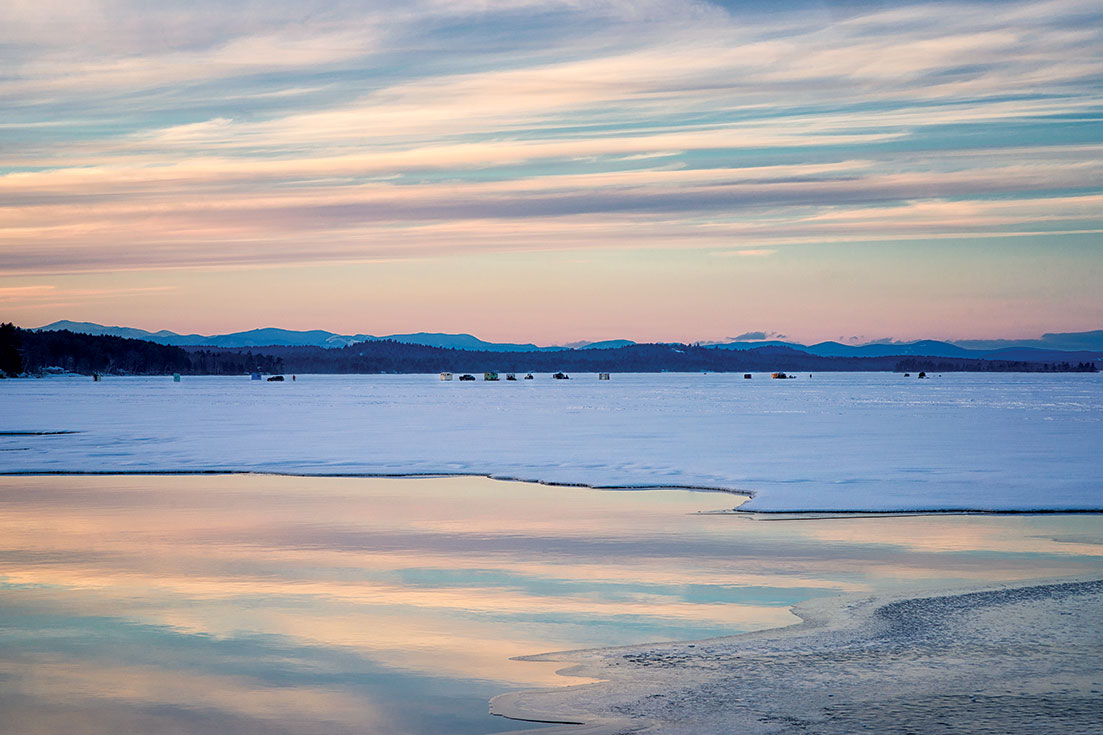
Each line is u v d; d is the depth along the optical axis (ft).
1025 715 24.61
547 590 41.11
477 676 29.50
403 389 488.44
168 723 25.94
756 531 55.67
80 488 77.87
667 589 41.14
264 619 36.50
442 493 74.28
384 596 40.19
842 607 36.91
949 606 36.50
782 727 24.16
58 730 25.46
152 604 38.88
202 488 77.87
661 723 24.77
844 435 126.41
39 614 37.29
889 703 25.71
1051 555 47.78
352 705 27.14
